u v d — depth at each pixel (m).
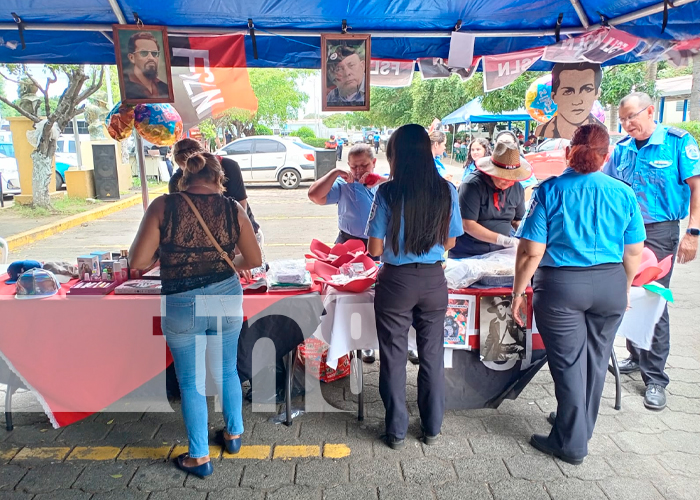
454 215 2.60
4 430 2.95
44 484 2.51
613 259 2.48
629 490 2.45
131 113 3.50
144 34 3.13
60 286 2.95
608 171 3.50
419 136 2.49
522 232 2.55
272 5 3.14
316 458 2.72
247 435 2.92
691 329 4.43
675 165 3.18
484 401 3.11
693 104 14.18
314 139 35.09
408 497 2.42
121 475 2.58
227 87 3.51
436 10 3.32
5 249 3.80
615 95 12.27
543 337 2.63
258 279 3.00
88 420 3.06
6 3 3.00
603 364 2.66
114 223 10.26
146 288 2.82
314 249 3.60
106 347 2.81
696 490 2.45
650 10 3.10
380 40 3.91
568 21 3.58
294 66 4.04
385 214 2.53
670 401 3.25
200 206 2.33
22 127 11.39
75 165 15.31
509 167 3.08
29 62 3.74
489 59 3.87
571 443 2.62
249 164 14.92
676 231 3.30
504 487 2.48
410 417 3.11
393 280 2.57
